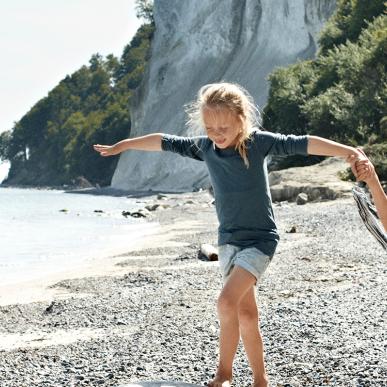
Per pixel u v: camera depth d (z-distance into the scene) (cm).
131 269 1639
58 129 18800
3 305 1227
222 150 486
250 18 9981
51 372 691
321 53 6769
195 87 10594
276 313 888
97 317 1041
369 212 419
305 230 2152
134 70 17850
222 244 495
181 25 11419
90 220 4031
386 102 4725
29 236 2930
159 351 742
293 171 4191
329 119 5247
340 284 1130
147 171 10800
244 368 628
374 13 6388
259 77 9256
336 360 625
